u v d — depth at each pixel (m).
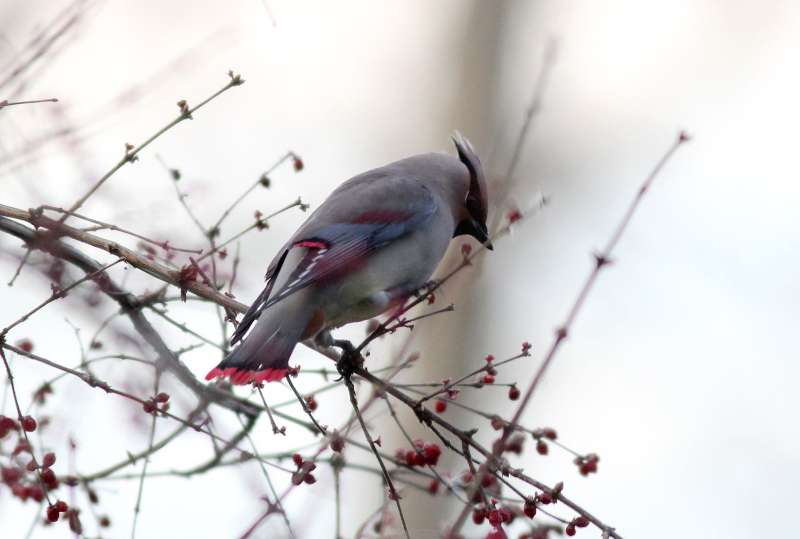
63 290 9.41
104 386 9.40
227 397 10.62
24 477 9.72
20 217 9.68
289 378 9.91
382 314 11.30
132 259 9.99
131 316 10.42
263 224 10.63
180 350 10.48
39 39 9.79
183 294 10.18
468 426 18.62
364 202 11.27
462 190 12.35
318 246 10.82
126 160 9.78
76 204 9.75
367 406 9.59
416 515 15.82
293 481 9.45
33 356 9.28
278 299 10.17
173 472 10.26
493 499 9.51
